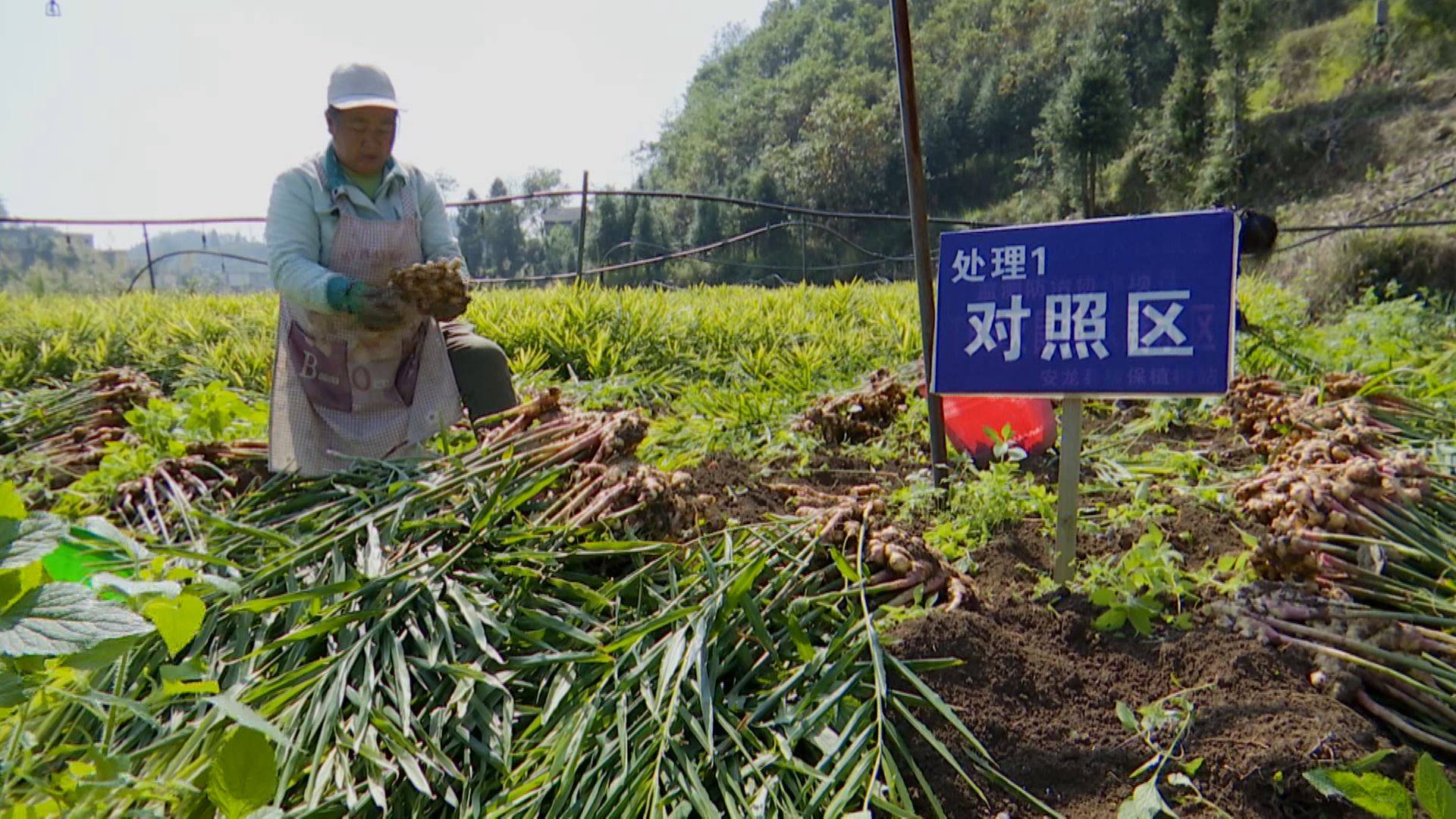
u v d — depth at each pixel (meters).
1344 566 2.79
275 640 2.65
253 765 1.82
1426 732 2.33
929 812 2.16
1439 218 21.98
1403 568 2.76
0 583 1.88
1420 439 3.83
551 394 3.89
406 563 2.92
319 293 3.50
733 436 4.82
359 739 2.25
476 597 2.75
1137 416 5.16
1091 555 3.23
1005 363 3.07
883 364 6.89
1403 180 26.84
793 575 2.80
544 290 11.97
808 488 3.79
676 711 2.30
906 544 2.94
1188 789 2.17
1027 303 3.04
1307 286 16.95
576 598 2.88
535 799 2.12
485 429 4.04
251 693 2.38
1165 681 2.53
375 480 3.56
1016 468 3.75
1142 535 3.33
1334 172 32.50
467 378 4.11
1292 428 4.10
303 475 3.74
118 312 11.26
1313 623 2.63
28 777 1.86
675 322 8.42
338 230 3.73
